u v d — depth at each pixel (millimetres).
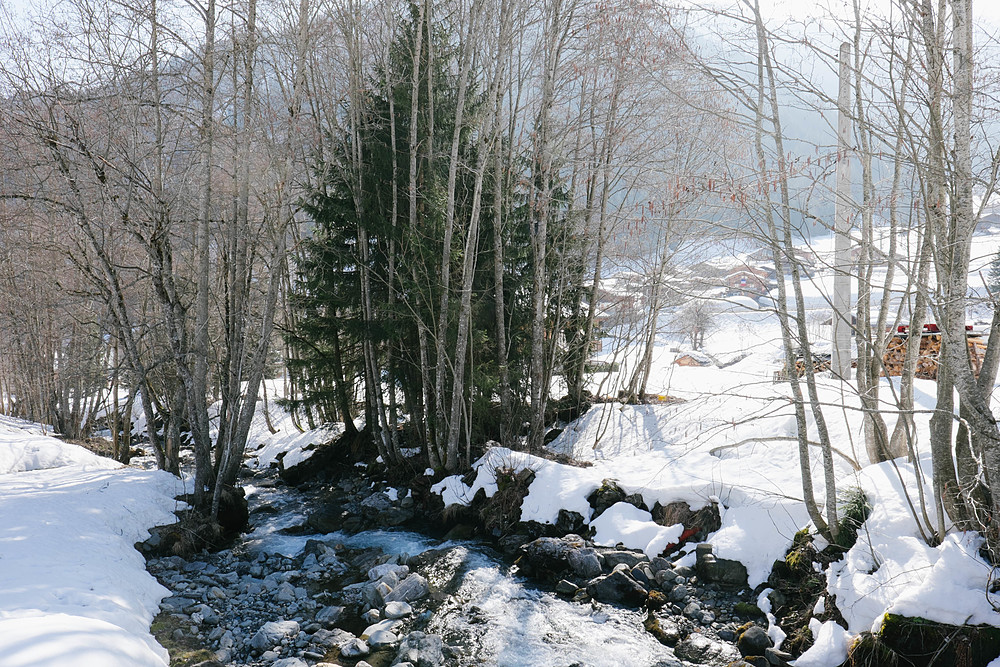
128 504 10953
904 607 6340
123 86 11727
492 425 15742
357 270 14969
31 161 11445
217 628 8000
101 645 6004
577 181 15211
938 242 6512
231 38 11953
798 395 7801
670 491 10047
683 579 8781
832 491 7609
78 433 21797
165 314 11836
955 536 6695
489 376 14508
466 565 10102
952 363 6340
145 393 12898
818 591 7488
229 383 12758
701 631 7754
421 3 14305
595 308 16531
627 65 11383
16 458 14430
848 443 9586
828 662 6574
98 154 10867
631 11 11547
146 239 11656
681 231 11500
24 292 19547
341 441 17219
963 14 6090
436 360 14445
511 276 15719
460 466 13461
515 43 14359
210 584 9477
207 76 11828
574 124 14586
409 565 10180
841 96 8977
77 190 10984
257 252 14383
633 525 9945
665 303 15938
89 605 7258
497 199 13812
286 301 19266
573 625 8141
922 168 6469
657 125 14156
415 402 15125
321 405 17094
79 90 11430
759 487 9312
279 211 12453
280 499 14859
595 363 18453
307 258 16078
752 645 7238
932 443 6984
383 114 14977
